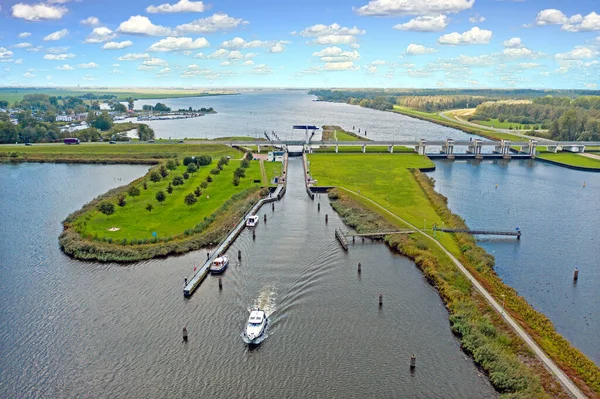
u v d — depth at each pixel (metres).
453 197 187.75
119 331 84.94
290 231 139.38
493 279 105.69
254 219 143.62
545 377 69.50
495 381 70.50
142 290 100.69
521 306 92.62
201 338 83.00
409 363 76.31
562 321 92.75
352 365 75.69
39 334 83.88
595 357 80.44
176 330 85.38
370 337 83.25
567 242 136.88
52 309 92.44
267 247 125.94
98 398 68.62
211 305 94.31
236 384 71.31
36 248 124.75
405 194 181.12
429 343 81.69
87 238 126.44
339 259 117.75
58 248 124.75
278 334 84.06
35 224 145.00
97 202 163.00
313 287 102.12
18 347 80.12
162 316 90.12
